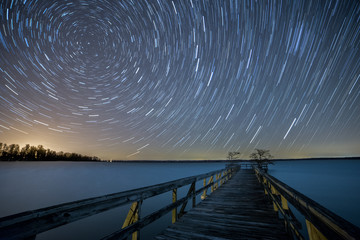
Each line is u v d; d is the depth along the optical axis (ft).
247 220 10.49
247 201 15.83
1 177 123.65
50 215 3.44
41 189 79.05
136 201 6.33
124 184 93.30
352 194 61.31
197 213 12.03
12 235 2.78
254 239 7.80
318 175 125.29
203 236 8.21
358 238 1.99
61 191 73.92
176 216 10.51
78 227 37.37
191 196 13.23
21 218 2.93
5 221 2.73
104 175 147.95
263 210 12.73
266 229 8.97
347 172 147.95
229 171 39.52
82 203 4.15
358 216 40.75
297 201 4.74
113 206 5.15
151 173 168.04
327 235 2.86
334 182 90.33
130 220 6.21
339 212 43.57
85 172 178.91
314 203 3.57
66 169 215.31
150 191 7.28
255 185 26.40
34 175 138.82
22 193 70.64
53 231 35.27
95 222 40.16
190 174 151.43
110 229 36.40
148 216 6.89
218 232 8.66
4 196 64.90
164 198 58.75
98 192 71.67
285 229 8.73
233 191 21.52
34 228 3.13
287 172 152.05
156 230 34.37
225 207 13.70
